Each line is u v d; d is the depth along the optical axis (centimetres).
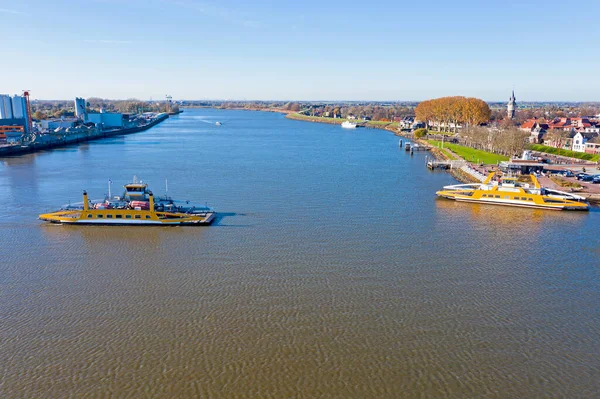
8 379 5569
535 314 7081
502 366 5869
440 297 7556
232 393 5366
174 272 8444
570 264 9025
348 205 13425
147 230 10962
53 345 6212
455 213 12738
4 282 8031
